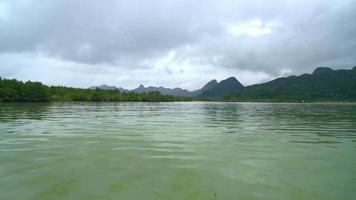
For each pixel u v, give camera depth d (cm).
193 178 986
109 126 2609
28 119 3312
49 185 899
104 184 912
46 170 1066
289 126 2736
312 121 3359
